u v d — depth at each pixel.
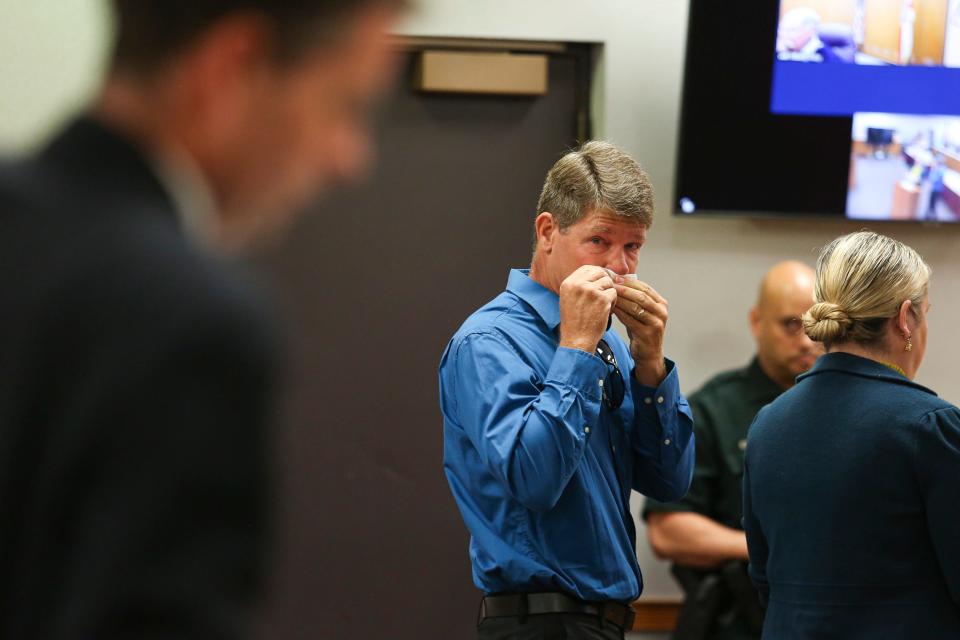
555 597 4.30
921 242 7.25
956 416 3.87
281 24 1.41
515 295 4.55
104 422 1.28
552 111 7.13
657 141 7.02
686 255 7.08
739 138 6.88
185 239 1.39
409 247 7.04
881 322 4.06
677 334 7.09
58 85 6.14
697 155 6.87
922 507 3.84
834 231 7.18
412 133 7.03
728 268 7.11
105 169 1.39
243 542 1.33
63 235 1.35
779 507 4.09
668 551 6.25
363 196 6.99
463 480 4.46
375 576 7.03
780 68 6.85
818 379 4.12
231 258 1.44
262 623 1.38
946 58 6.91
